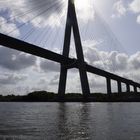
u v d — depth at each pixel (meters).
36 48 64.12
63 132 15.58
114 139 13.34
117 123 21.05
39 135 14.48
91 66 89.06
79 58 79.06
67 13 83.00
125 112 36.84
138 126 18.88
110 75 105.56
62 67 81.62
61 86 82.81
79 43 79.56
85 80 79.00
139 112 36.84
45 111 40.31
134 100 106.06
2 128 17.58
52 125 19.50
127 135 14.52
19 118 26.77
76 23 81.25
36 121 23.03
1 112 38.75
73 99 85.19
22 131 16.03
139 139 13.35
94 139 13.30
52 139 13.30
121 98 107.75
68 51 80.25
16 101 143.25
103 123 21.00
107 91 105.19
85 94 79.62
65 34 81.12
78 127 18.09
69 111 39.59
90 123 20.98
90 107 53.75
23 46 60.66
